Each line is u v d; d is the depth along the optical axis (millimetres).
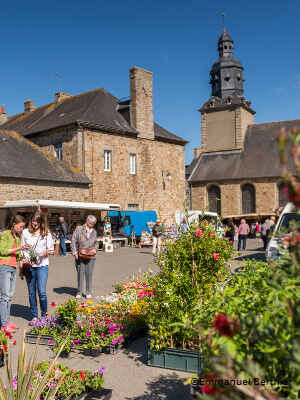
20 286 11039
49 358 5395
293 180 1629
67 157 25875
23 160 22531
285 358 2133
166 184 31125
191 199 44125
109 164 27172
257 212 40719
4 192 20562
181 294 5301
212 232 5781
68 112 28859
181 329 4836
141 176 29172
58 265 15578
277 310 2477
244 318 2594
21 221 6750
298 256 2000
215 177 42938
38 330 6141
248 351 2287
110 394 4207
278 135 1651
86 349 5535
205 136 47031
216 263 5562
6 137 23797
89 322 5988
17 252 6766
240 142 45094
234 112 45625
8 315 6562
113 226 25578
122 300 7055
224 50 50062
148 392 4301
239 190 41781
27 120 32875
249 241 30781
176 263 5527
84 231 8664
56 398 4027
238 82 49219
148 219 25734
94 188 25828
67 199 23562
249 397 1812
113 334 5680
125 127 28109
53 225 22141
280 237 2221
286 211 9938
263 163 42000
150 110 30062
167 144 31453
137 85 29172
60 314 6020
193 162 50250
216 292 3697
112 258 17578
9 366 3129
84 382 4246
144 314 6375
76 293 9656
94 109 28172
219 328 1984
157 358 5043
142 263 15547
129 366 5102
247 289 3500
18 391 3072
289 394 2229
